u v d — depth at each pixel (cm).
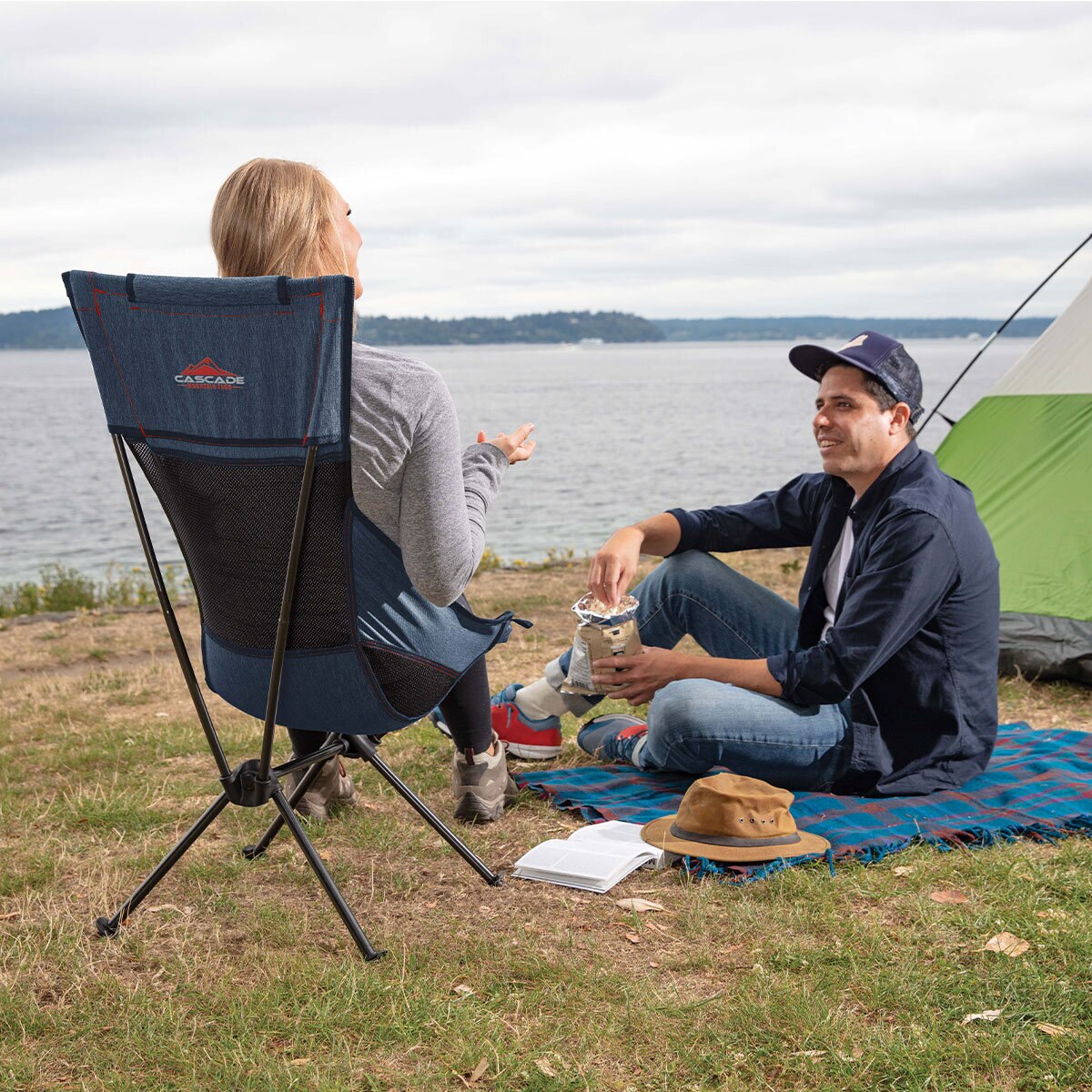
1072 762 373
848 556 350
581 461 5122
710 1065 205
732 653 379
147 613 935
